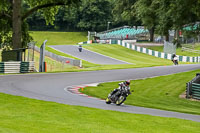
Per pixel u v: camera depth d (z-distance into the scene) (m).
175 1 73.75
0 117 23.38
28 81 48.62
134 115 26.86
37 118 23.75
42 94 37.25
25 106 28.52
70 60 87.06
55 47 133.12
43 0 82.38
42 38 199.25
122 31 188.50
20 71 65.50
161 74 63.22
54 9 87.31
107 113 26.95
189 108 35.81
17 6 75.75
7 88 40.53
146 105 35.19
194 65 83.44
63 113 26.12
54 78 54.09
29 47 72.50
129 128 22.08
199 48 126.44
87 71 69.06
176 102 39.53
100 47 137.88
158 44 150.88
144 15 129.25
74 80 52.78
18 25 76.06
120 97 32.66
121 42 144.12
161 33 109.06
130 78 57.47
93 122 23.33
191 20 84.00
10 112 25.62
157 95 43.78
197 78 44.62
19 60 70.00
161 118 26.27
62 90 41.91
